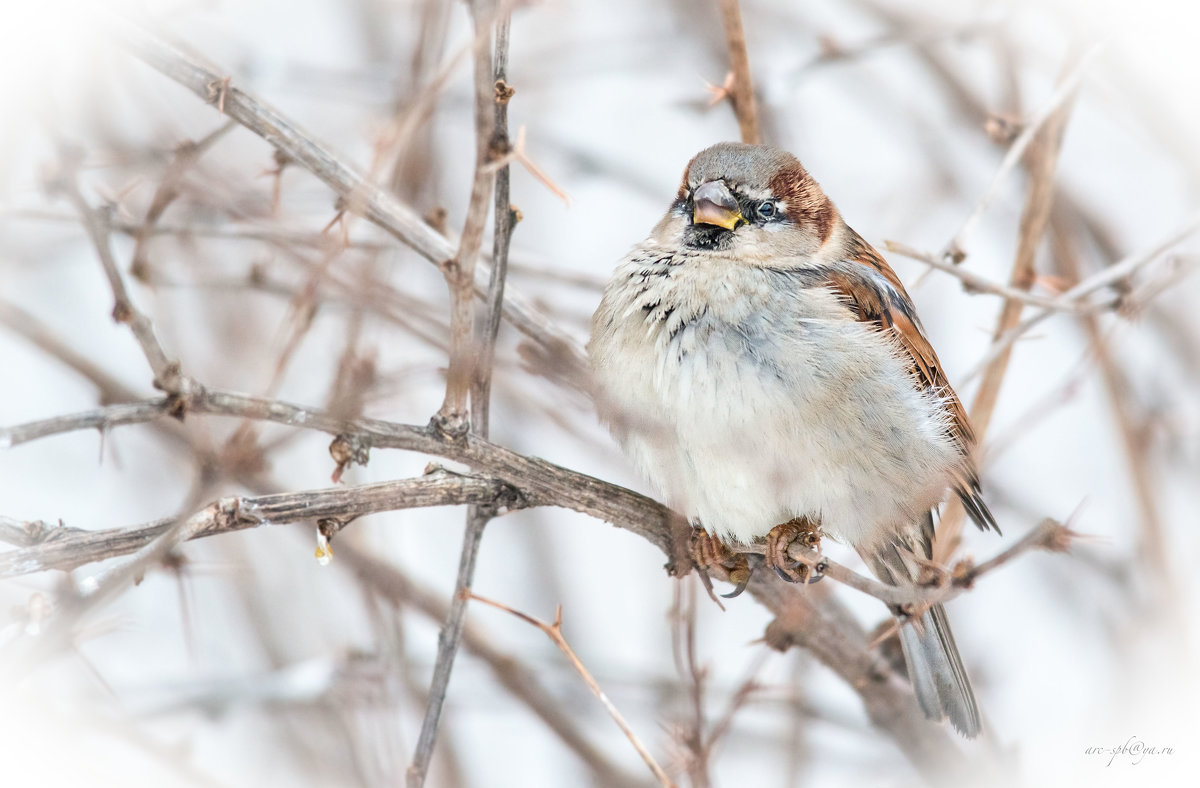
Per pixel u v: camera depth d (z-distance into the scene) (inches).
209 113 336.8
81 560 224.5
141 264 294.7
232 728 348.2
